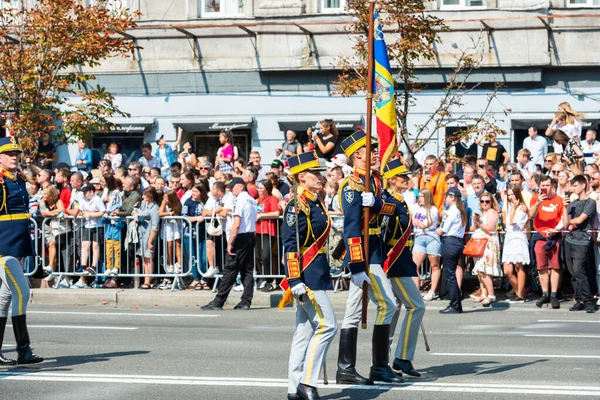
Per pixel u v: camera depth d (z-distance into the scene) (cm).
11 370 2133
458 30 5428
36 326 2884
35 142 4522
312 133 3850
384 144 2233
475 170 3753
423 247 3450
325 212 1823
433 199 3491
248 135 5769
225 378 2030
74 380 2012
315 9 5609
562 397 1820
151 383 1980
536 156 4697
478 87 5450
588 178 3581
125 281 3759
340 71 5578
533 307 3391
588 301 3294
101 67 5812
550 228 3366
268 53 5650
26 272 3803
